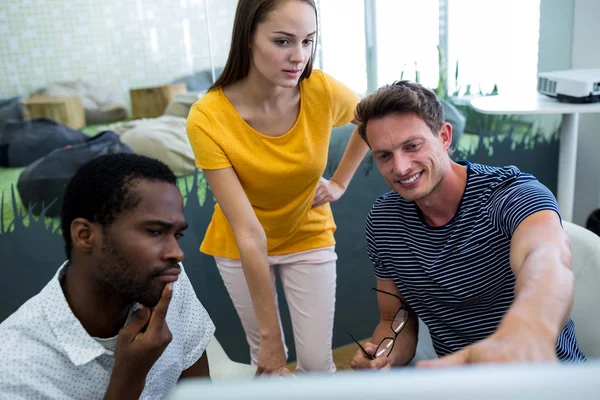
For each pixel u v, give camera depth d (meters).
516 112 1.86
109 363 0.92
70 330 0.88
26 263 1.94
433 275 1.26
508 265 1.19
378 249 1.35
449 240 1.23
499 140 2.42
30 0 1.78
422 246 1.28
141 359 0.86
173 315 1.05
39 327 0.88
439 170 1.20
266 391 0.32
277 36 1.29
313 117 1.50
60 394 0.88
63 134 1.88
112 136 1.93
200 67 1.99
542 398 0.30
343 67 2.16
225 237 1.67
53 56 1.83
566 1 2.35
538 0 2.33
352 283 2.35
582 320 1.31
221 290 2.19
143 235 0.85
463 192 1.22
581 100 1.91
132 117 1.94
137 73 1.92
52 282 0.90
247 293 1.70
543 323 0.56
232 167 1.45
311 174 1.54
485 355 0.47
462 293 1.24
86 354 0.89
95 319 0.90
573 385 0.30
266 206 1.58
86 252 0.86
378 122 1.19
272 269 1.77
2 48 1.78
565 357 1.17
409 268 1.30
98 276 0.86
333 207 2.25
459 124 2.35
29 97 1.83
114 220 0.84
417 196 1.21
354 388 0.31
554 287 0.70
